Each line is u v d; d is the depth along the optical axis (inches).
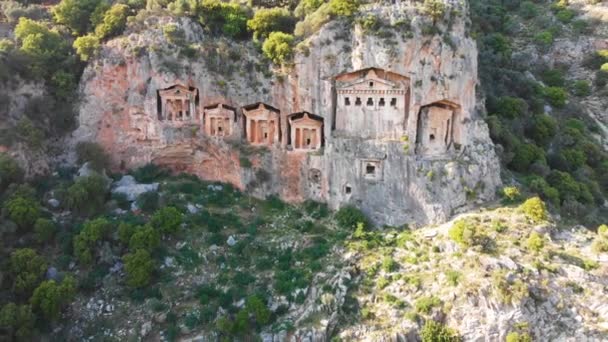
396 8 2659.9
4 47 2962.6
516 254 2348.7
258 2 3139.8
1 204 2519.7
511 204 2632.9
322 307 2336.4
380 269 2443.4
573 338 2196.1
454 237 2425.0
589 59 4394.7
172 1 3171.8
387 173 2691.9
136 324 2279.8
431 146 2714.1
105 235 2504.9
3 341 2089.1
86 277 2411.4
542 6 5054.1
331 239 2640.3
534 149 3078.2
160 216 2573.8
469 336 2193.7
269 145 2906.0
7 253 2377.0
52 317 2225.6
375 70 2677.2
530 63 4347.9
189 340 2242.9
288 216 2815.0
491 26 4731.8
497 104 3316.9
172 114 2970.0
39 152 2842.0
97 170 2883.9
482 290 2223.2
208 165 3002.0
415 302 2287.2
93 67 2984.7
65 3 3257.9
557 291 2253.9
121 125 2989.7
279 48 2765.7
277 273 2498.8
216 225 2716.5
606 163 3422.7
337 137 2758.4
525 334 2158.0
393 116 2699.3
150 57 2903.5
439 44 2630.4
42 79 2987.2
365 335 2230.6
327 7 2709.2
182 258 2539.4
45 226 2486.5
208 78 2891.2
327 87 2731.3
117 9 3073.3
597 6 4825.3
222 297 2395.4
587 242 2488.9
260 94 2851.9
